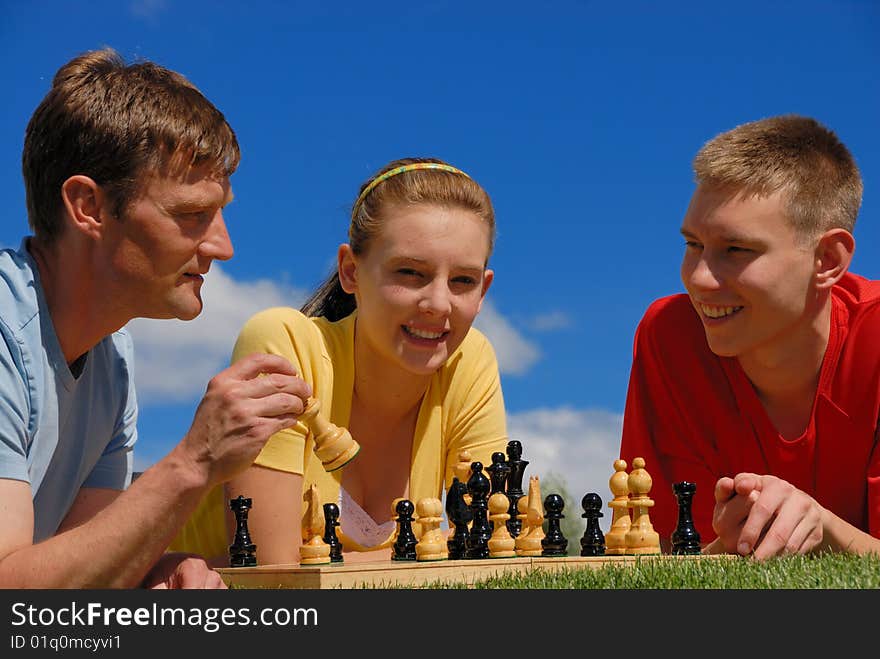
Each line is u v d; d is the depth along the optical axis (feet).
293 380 8.98
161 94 9.29
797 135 12.78
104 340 10.86
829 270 12.80
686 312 14.30
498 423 13.70
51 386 9.63
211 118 9.57
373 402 13.16
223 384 8.55
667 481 14.48
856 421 13.21
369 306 12.17
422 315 11.83
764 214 12.30
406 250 11.68
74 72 9.34
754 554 10.01
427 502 10.37
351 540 12.72
